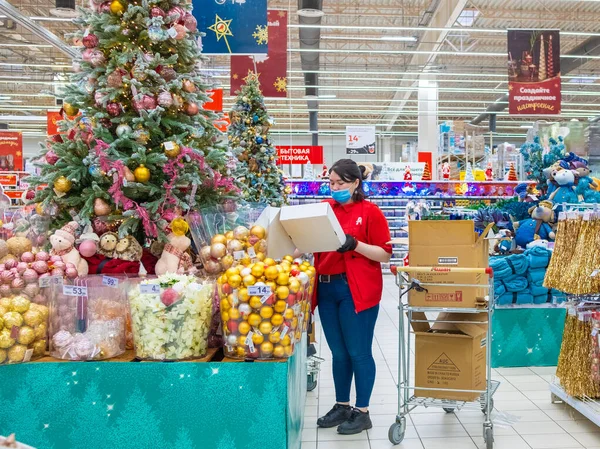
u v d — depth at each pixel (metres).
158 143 2.81
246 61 7.36
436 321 3.13
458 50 15.77
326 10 14.05
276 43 7.35
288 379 2.25
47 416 2.22
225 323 2.28
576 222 3.41
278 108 22.78
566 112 23.25
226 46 5.45
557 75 8.60
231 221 2.68
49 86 19.36
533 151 6.03
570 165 5.68
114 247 2.67
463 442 3.17
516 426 3.43
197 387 2.20
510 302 4.70
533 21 13.77
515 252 5.13
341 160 3.28
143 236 2.92
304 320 2.66
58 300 2.33
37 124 25.17
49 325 2.34
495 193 12.27
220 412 2.20
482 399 3.31
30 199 2.89
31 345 2.25
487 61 17.08
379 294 3.24
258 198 5.94
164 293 2.19
